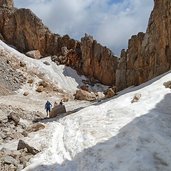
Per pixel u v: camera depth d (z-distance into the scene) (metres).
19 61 70.00
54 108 38.00
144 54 47.69
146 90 29.80
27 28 85.44
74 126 25.27
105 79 80.25
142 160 16.70
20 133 27.20
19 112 36.16
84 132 22.58
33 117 36.84
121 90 52.22
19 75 62.59
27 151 21.00
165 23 40.97
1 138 25.62
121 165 16.75
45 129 26.80
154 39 45.12
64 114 36.22
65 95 60.22
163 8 42.25
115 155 17.84
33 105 46.50
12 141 25.11
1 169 17.91
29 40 85.69
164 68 41.09
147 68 46.66
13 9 89.31
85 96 57.31
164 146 17.84
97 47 81.50
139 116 22.86
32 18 86.06
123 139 19.61
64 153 19.86
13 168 18.17
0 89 52.41
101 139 20.39
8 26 86.12
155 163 16.45
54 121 30.52
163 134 19.30
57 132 25.09
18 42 85.50
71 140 21.86
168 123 20.91
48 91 60.88
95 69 81.12
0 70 59.47
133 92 31.09
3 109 34.50
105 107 28.39
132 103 27.11
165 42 40.88
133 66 51.12
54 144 21.98
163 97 26.38
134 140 19.02
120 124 22.39
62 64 81.31
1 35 84.88
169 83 29.12
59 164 18.48
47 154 20.11
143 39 49.47
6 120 29.30
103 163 17.33
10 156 19.75
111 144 19.39
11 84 57.53
